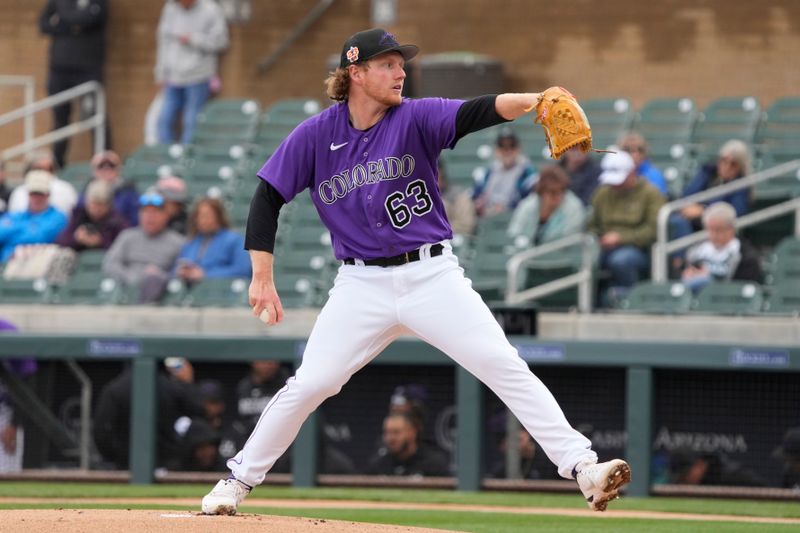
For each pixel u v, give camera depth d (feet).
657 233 135.13
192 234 142.41
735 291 124.57
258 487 109.40
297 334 125.59
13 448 115.75
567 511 94.27
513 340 107.86
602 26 180.14
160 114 180.45
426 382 110.73
